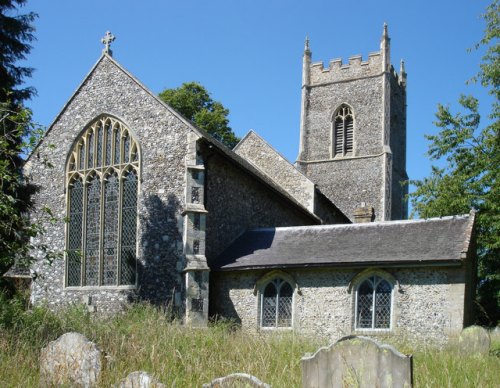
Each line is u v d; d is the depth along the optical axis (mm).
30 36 21266
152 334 13094
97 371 9805
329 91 49844
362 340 8875
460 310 18422
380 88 47875
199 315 20391
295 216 28781
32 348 11898
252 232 23938
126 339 12672
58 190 24484
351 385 8781
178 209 21359
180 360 11461
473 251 20875
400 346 15156
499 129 26000
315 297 20516
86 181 23922
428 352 13742
